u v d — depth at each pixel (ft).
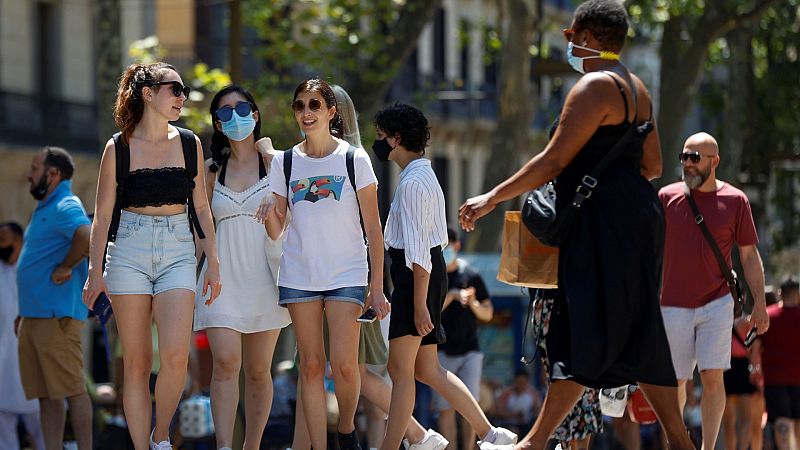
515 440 64.95
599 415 67.87
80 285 80.64
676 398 52.54
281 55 182.70
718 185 74.54
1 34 227.81
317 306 62.39
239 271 66.08
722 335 73.31
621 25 53.83
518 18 182.70
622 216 51.42
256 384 67.72
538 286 59.82
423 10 178.91
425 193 62.08
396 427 62.69
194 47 241.76
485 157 337.93
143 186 60.64
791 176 257.55
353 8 181.06
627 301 51.08
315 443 63.41
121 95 61.21
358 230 62.44
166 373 60.85
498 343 161.68
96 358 188.75
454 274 95.50
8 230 88.33
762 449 123.54
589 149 52.34
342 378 62.39
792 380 113.39
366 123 173.88
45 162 80.02
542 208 52.65
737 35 208.74
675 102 191.11
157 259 60.85
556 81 256.52
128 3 238.89
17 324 83.05
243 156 67.21
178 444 110.01
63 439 87.15
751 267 74.69
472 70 324.19
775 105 234.79
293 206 62.44
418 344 63.00
